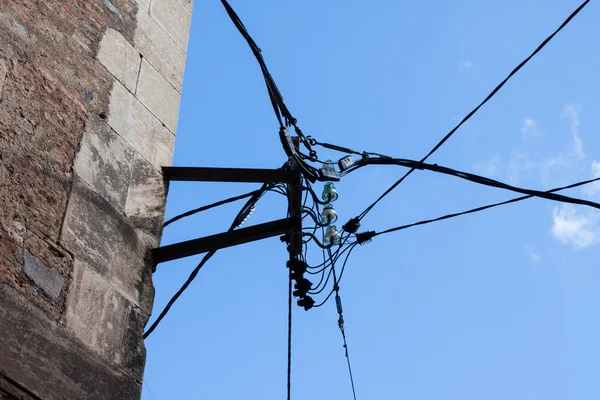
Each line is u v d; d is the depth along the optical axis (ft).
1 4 17.28
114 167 18.19
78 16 19.02
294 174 19.97
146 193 18.75
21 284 15.06
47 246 15.89
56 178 16.67
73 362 15.30
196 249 18.66
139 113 19.53
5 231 15.23
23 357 14.43
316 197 25.91
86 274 16.39
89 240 16.80
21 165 16.11
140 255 17.95
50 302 15.43
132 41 20.27
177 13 22.31
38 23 17.90
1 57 16.74
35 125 16.78
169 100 20.65
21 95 16.78
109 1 20.11
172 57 21.39
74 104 17.88
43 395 14.48
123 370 16.33
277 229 18.95
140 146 19.15
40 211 16.06
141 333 17.16
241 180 19.95
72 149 17.31
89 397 15.33
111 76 19.16
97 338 16.07
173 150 20.17
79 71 18.38
